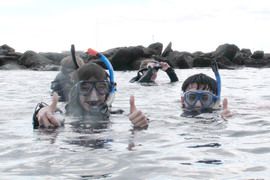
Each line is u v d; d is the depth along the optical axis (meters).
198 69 9.58
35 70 9.67
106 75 2.09
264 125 1.90
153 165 1.20
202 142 1.53
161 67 5.00
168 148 1.43
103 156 1.30
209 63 10.59
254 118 2.11
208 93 2.36
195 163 1.23
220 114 2.24
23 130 1.77
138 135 1.65
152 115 2.23
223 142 1.54
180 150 1.40
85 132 1.71
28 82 5.22
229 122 1.99
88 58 5.25
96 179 1.07
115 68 9.74
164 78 5.91
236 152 1.37
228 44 11.68
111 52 10.23
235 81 5.29
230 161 1.25
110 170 1.15
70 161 1.24
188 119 2.09
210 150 1.40
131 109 1.89
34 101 3.04
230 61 11.15
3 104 2.84
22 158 1.29
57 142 1.51
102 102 2.06
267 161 1.25
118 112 2.29
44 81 5.43
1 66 10.53
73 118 2.03
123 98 3.20
